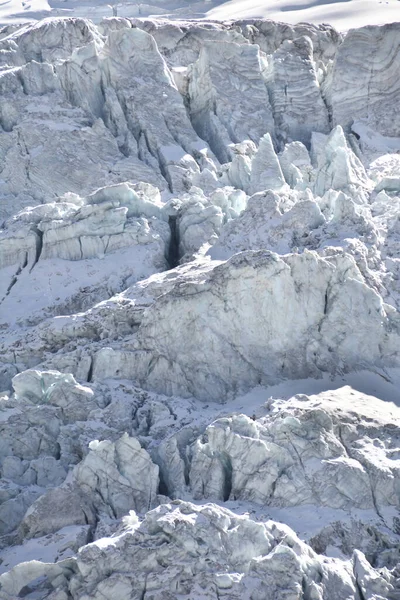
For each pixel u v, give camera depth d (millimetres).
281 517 108125
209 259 155875
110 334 144500
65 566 101438
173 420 127125
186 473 115750
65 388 131500
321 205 163000
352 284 139000
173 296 138750
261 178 191375
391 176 183250
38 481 122312
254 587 96000
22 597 100000
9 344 147500
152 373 137875
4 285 163375
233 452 113375
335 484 110500
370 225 152250
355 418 119062
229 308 137375
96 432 125312
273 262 136750
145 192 180000
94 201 171750
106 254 165000
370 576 100688
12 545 109750
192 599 95438
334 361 136250
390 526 108125
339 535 106312
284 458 112875
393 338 138625
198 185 193875
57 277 162000
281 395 132625
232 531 99688
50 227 166125
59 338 146000
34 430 128125
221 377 135750
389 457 114438
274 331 136875
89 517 110875
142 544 99312
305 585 96938
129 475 114188
